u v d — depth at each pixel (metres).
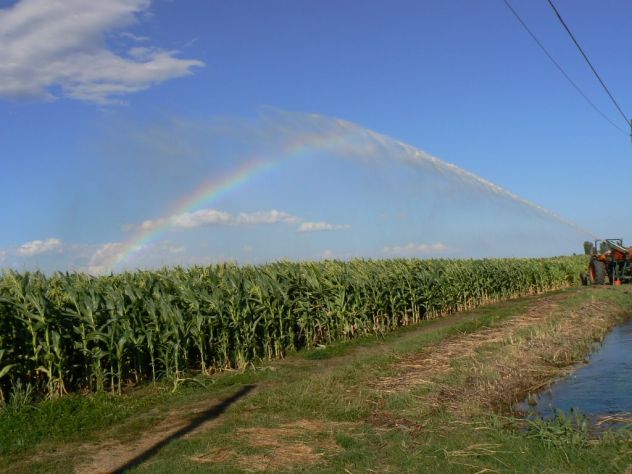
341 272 18.86
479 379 11.21
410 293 21.50
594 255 32.41
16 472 7.25
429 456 7.08
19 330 11.16
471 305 26.83
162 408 10.13
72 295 12.20
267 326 14.96
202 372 13.28
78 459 7.67
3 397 10.49
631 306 24.55
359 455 7.23
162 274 17.45
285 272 17.67
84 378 11.99
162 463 7.21
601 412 9.67
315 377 11.26
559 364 13.72
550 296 29.92
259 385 11.67
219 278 16.09
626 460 6.69
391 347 15.14
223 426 8.73
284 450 7.56
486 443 7.44
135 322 12.33
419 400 9.57
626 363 13.73
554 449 7.12
